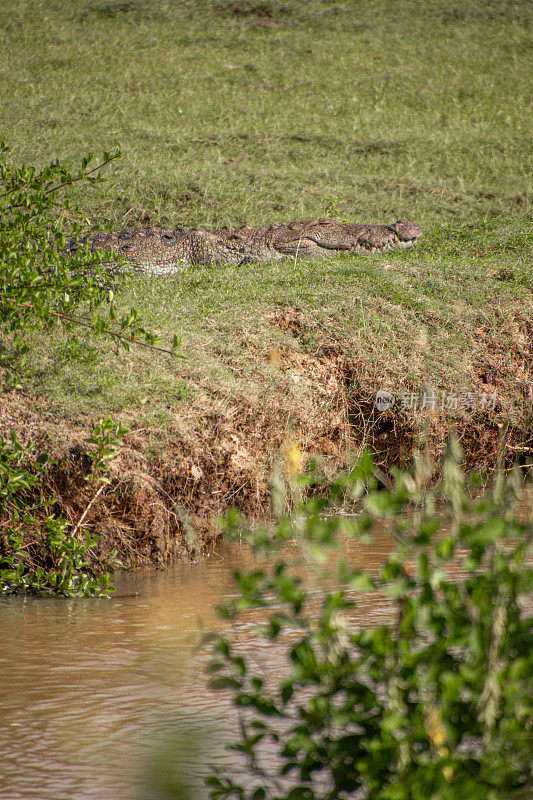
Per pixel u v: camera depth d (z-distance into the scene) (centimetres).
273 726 1068
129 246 3397
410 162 5522
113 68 7219
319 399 2320
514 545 1560
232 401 2127
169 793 900
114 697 1152
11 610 1541
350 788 791
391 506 791
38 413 1883
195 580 1720
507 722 729
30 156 4866
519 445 2469
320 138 5953
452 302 2928
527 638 743
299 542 812
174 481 1898
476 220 4319
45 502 1672
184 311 2631
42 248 1936
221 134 5894
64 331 2256
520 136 6131
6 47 7475
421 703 748
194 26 8269
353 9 8812
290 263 3381
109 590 1609
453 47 7969
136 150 5272
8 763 975
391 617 1425
